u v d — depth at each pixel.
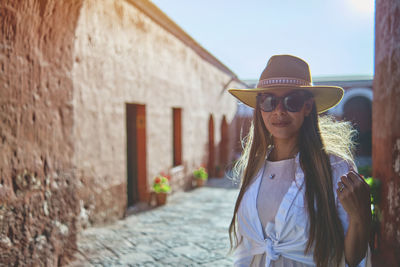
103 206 5.99
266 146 1.45
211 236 5.32
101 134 5.94
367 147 21.22
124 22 6.61
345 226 1.18
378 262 3.98
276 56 1.36
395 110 3.78
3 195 3.11
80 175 5.39
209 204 8.22
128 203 7.60
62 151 3.93
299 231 1.21
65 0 3.51
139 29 7.24
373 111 5.10
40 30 3.46
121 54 6.54
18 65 3.28
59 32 3.73
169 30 8.95
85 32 5.45
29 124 3.42
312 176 1.23
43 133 3.62
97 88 5.81
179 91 9.95
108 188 6.14
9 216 3.17
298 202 1.23
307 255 1.21
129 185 7.68
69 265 3.90
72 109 4.11
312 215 1.19
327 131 1.44
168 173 9.12
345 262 1.16
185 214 7.03
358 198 1.09
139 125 7.79
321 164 1.24
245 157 1.66
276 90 1.32
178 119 10.30
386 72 4.23
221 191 10.52
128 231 5.55
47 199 3.67
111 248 4.60
